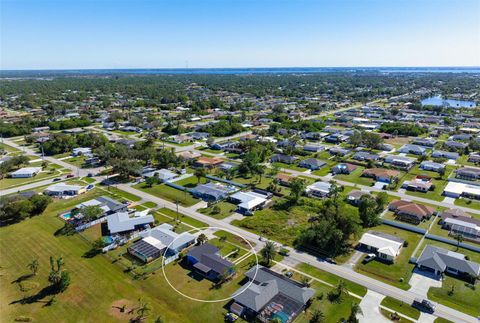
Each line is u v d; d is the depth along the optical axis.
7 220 94.12
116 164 129.88
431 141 175.25
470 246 79.12
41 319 57.31
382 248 76.19
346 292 63.34
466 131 198.75
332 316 57.97
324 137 192.00
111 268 72.00
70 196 112.00
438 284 66.38
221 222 93.12
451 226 87.88
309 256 76.44
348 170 134.00
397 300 61.81
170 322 56.75
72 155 163.00
